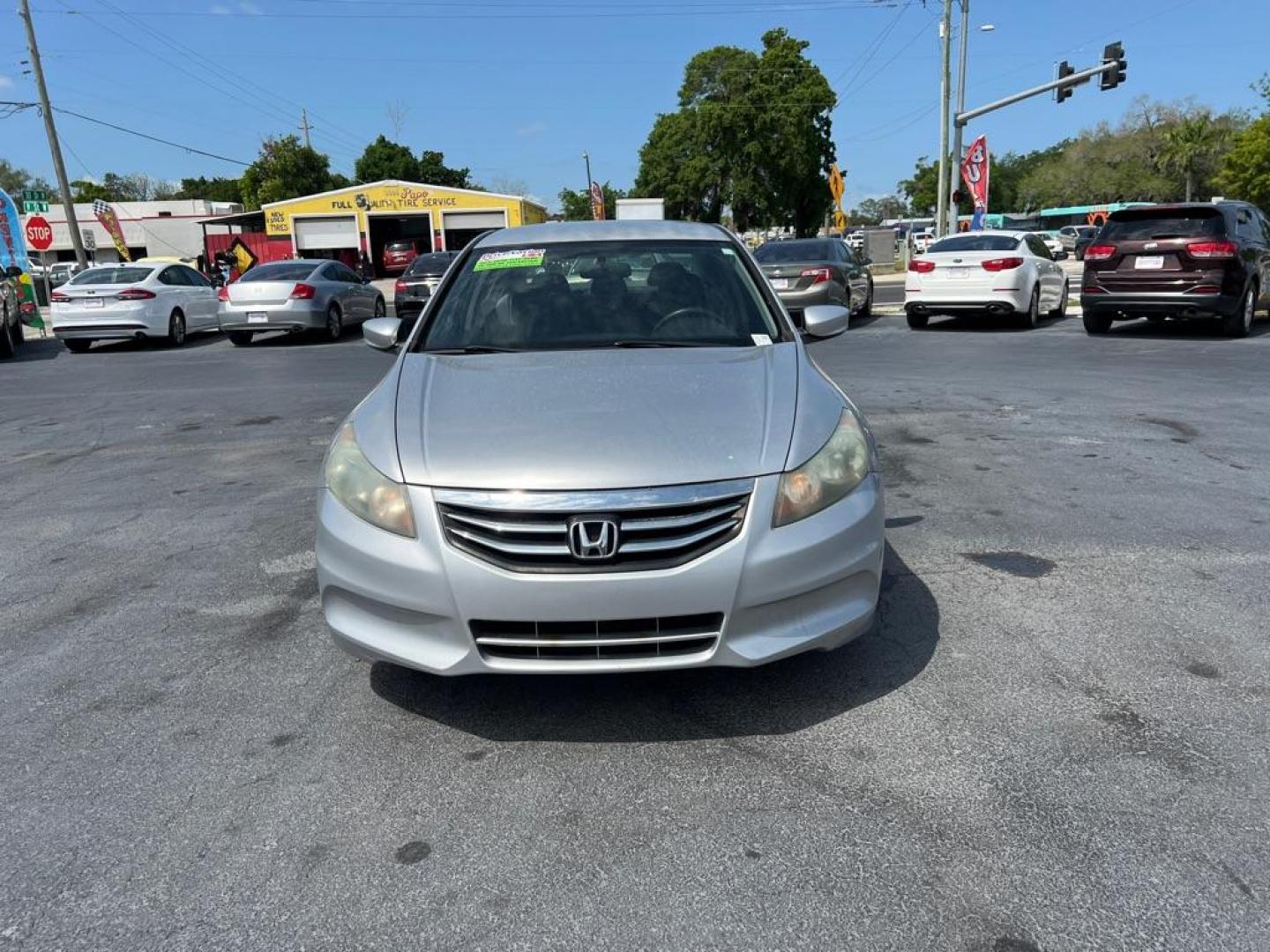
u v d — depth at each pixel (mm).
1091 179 81688
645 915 2266
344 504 3059
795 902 2293
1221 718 3055
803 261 15227
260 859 2510
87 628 4074
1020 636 3701
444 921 2266
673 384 3357
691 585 2783
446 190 45562
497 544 2793
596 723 3154
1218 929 2166
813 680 3395
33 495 6375
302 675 3561
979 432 7344
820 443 3084
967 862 2414
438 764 2941
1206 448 6617
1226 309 11992
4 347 15469
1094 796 2666
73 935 2246
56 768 2969
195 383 11586
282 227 45625
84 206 62250
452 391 3414
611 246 4609
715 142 52000
